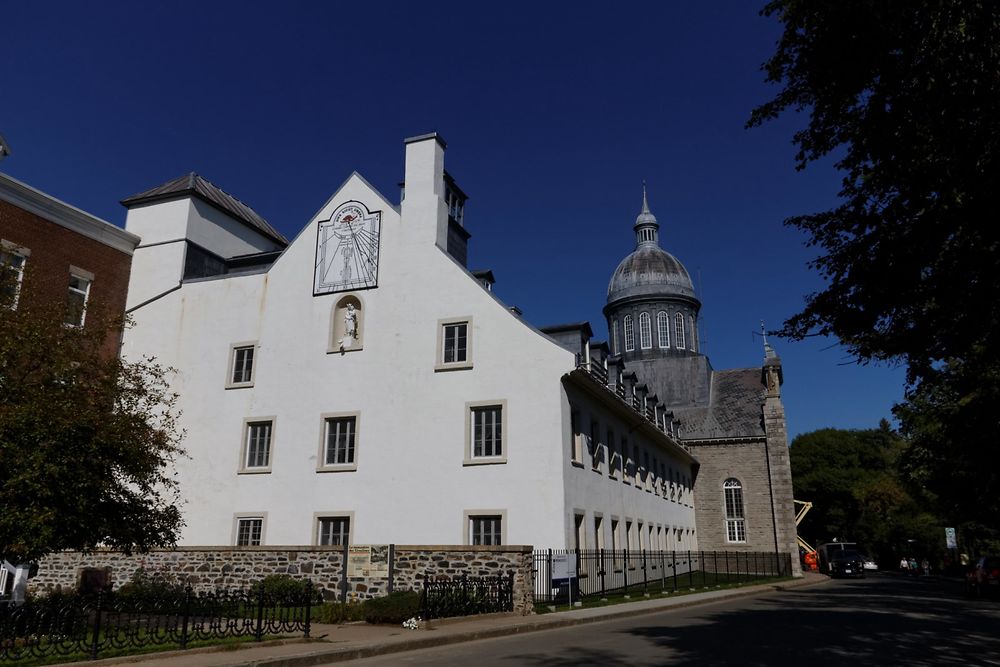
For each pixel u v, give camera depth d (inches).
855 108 392.2
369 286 1079.0
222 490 1071.0
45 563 823.1
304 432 1053.8
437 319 1026.1
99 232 1179.9
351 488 1004.6
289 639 482.6
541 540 895.1
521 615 682.8
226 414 1105.4
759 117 428.8
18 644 410.3
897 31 339.3
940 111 331.3
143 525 593.3
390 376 1029.8
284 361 1096.8
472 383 982.4
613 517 1119.6
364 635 523.2
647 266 2603.3
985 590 1022.4
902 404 1433.3
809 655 437.1
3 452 476.1
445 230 1096.2
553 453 917.8
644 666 397.7
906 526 2731.3
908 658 428.8
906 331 406.3
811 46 387.5
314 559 737.0
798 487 2878.9
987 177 329.4
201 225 1269.7
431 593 607.2
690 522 1846.7
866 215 397.1
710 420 2023.9
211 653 434.3
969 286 367.6
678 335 2517.2
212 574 771.4
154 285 1222.9
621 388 1266.0
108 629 450.0
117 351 1176.8
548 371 948.0
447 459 967.0
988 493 1314.0
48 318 592.4
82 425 513.0
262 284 1146.0
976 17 308.3
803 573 1905.8
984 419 1024.2
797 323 436.1
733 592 1083.9
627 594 968.9
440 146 1127.0
